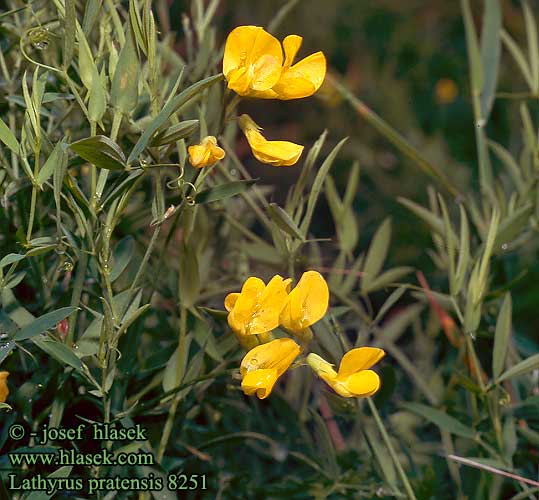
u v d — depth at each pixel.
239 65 0.31
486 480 0.39
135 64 0.31
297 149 0.32
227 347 0.37
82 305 0.34
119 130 0.35
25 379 0.36
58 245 0.32
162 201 0.33
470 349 0.38
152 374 0.37
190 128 0.31
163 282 0.42
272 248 0.41
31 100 0.33
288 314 0.32
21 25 0.37
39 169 0.34
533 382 0.42
